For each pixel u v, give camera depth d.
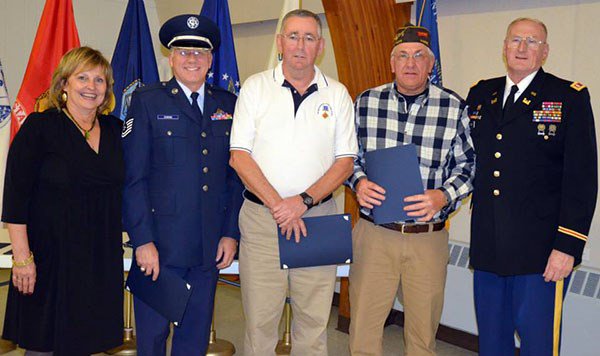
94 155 2.16
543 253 2.31
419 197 2.30
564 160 2.28
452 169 2.46
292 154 2.24
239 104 2.28
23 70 5.05
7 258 2.71
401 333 4.00
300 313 2.38
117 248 2.24
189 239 2.26
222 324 4.08
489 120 2.42
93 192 2.17
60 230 2.11
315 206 2.31
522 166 2.32
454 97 2.43
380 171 2.37
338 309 4.49
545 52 2.35
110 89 2.26
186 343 2.36
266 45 5.04
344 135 2.32
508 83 2.41
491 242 2.38
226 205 2.38
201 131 2.29
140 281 2.30
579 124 2.25
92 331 2.19
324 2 3.49
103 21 5.48
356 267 2.54
